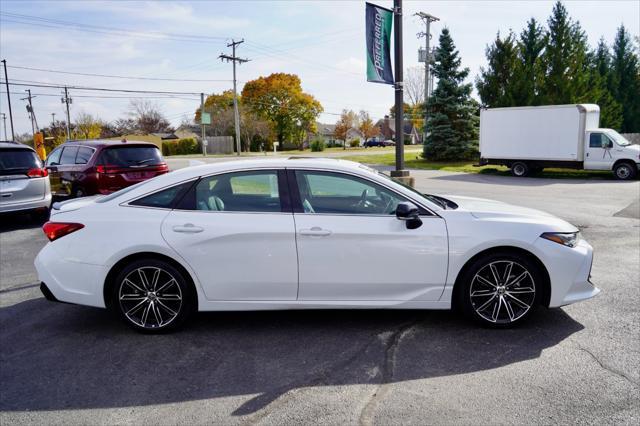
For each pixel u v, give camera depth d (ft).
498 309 13.42
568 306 15.21
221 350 12.46
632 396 9.87
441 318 14.44
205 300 13.32
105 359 12.05
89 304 13.38
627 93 134.62
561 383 10.44
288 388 10.47
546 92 94.94
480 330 13.47
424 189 51.42
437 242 13.01
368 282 13.14
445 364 11.45
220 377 11.02
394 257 13.03
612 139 62.80
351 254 13.00
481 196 44.96
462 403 9.71
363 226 13.00
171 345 12.82
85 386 10.72
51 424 9.26
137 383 10.82
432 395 10.05
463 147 92.99
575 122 64.13
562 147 65.46
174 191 13.53
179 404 9.89
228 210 13.34
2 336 13.60
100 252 13.09
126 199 13.64
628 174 62.03
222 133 206.49
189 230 13.01
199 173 13.62
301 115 223.51
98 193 33.32
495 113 70.49
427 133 98.43
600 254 22.08
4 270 20.94
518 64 94.43
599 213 34.40
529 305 13.39
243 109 204.54
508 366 11.28
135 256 13.33
